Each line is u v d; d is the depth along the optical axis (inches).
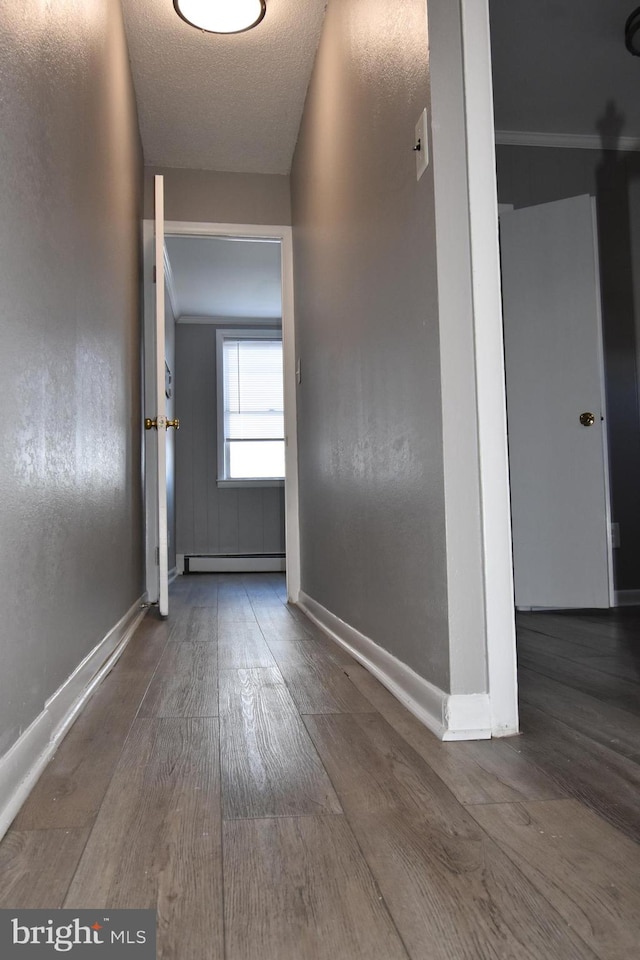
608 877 38.4
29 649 55.3
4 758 47.9
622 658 99.5
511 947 32.1
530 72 143.7
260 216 176.4
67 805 49.3
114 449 108.6
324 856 41.3
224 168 175.2
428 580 69.1
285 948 32.2
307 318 150.3
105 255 100.3
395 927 33.8
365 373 95.6
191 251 223.1
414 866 39.9
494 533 64.0
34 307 57.9
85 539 81.9
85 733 66.7
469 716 63.2
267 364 296.2
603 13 127.4
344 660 100.8
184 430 291.4
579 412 148.0
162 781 53.8
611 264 166.9
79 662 77.5
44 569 60.8
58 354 67.2
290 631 129.1
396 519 80.6
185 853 41.8
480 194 65.0
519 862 40.2
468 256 64.7
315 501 142.7
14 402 51.4
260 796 50.6
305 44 131.1
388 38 81.2
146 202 171.3
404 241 75.6
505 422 64.6
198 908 35.7
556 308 149.6
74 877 39.0
